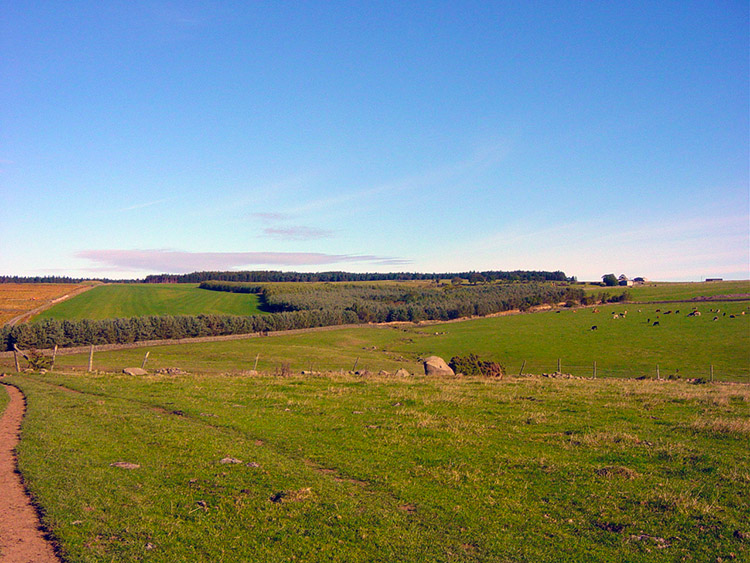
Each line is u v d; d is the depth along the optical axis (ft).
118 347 319.88
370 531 34.94
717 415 72.59
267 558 30.86
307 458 52.42
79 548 30.63
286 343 363.97
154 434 59.36
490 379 125.59
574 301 601.62
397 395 90.02
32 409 75.20
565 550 32.81
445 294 654.12
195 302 516.32
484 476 46.60
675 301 551.18
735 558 31.45
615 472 47.03
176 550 31.27
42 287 526.57
